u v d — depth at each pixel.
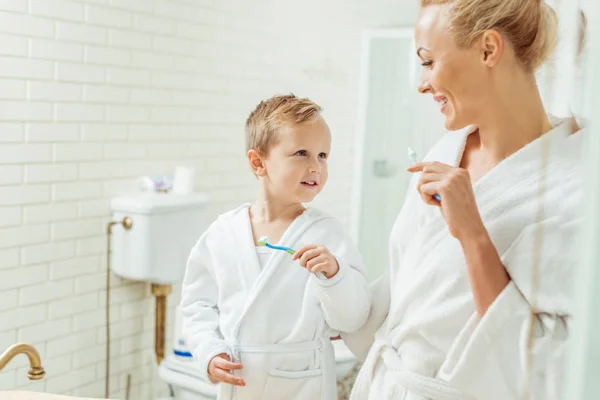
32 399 1.17
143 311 2.66
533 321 0.63
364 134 3.22
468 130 1.01
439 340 0.92
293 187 1.19
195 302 1.26
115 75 2.42
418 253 0.96
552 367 0.59
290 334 1.15
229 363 1.12
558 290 0.59
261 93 3.07
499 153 0.92
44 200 2.22
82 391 2.42
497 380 0.83
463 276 0.90
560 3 0.61
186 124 2.74
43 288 2.25
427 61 0.90
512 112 0.88
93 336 2.45
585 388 0.44
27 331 2.21
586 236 0.45
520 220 0.86
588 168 0.45
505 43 0.84
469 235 0.84
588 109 0.48
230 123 2.95
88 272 2.40
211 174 2.87
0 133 2.07
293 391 1.15
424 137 3.05
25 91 2.12
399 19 3.14
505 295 0.82
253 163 1.27
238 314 1.18
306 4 3.19
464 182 0.85
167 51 2.62
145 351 2.68
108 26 2.38
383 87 3.16
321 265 1.06
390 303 1.10
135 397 2.64
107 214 2.46
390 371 0.98
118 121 2.46
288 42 3.16
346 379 2.60
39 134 2.18
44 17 2.16
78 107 2.30
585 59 0.52
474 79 0.86
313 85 3.29
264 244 1.15
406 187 3.16
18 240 2.15
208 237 1.27
